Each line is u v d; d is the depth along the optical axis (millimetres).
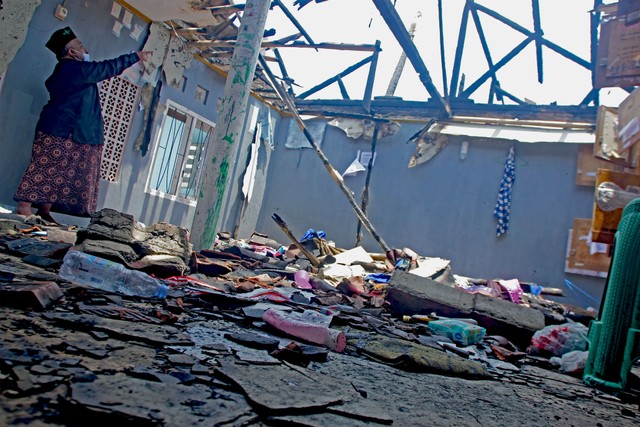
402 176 10984
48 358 1405
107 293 2676
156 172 8719
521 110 9945
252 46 5969
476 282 8812
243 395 1447
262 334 2533
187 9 7383
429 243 10492
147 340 1829
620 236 3258
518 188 9961
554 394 2629
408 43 7723
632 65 4363
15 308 1922
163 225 4406
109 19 7352
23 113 6414
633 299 3102
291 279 5980
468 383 2504
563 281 9297
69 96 5855
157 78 8297
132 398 1230
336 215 11461
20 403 1104
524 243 9719
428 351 2801
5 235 4230
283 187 12094
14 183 6410
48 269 3072
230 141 5895
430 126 10562
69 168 5914
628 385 3039
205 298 3150
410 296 4828
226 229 10953
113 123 7727
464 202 10352
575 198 9492
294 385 1638
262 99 11539
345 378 1986
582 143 9508
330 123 11844
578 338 3953
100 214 3992
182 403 1282
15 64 6270
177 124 9031
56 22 6668
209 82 9508
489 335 4523
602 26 4574
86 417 1101
